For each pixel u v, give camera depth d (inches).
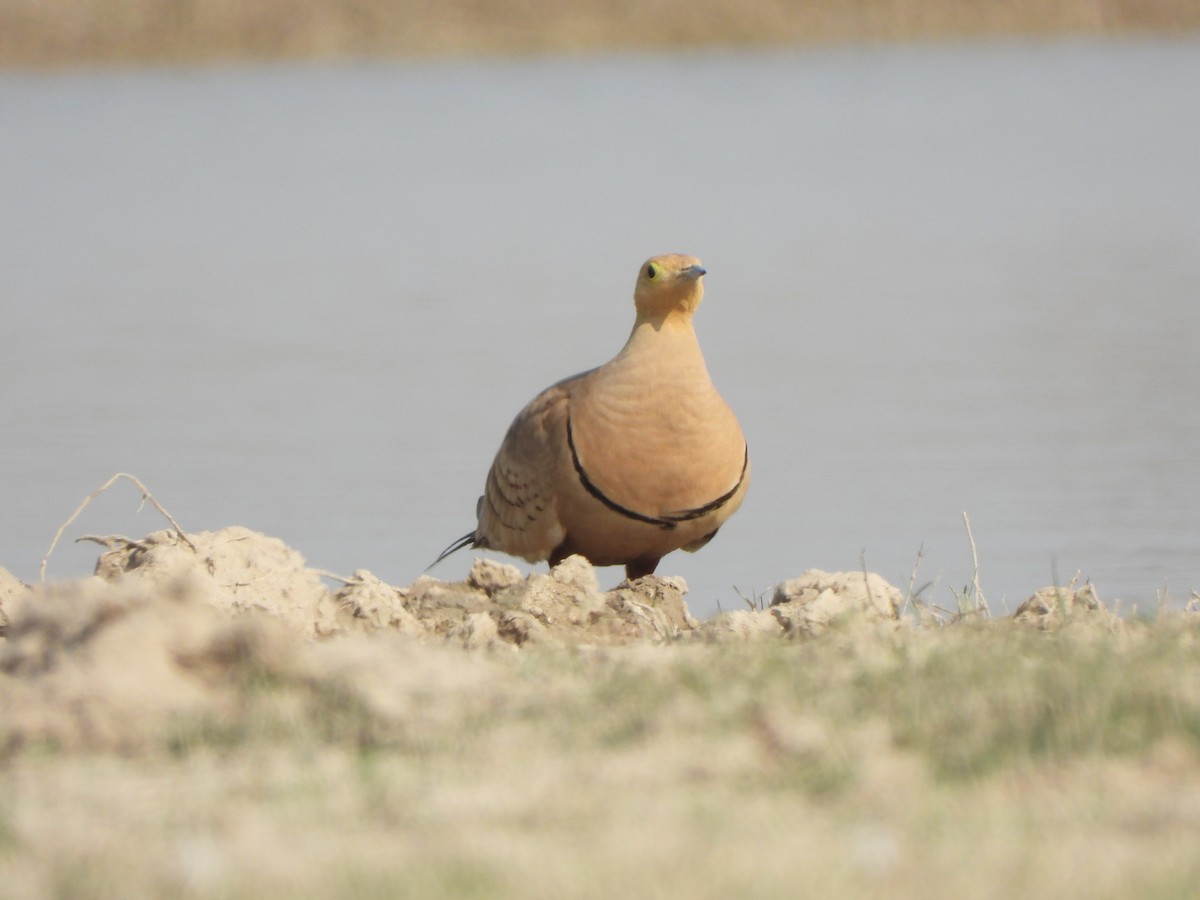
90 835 669.3
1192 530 1766.7
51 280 3592.5
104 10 7544.3
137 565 1187.3
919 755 740.7
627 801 690.8
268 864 635.5
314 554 1815.9
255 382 2613.2
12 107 6628.9
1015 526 1817.2
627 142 5743.1
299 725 789.2
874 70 7504.9
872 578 1181.7
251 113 6407.5
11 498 2009.1
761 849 640.4
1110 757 734.5
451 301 3282.5
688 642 1044.5
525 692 834.8
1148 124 5846.5
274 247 4005.9
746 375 2625.5
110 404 2472.9
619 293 3331.7
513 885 609.0
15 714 800.9
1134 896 596.7
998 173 4987.7
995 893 602.2
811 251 3806.6
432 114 6402.6
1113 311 3026.6
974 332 2891.2
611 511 1229.1
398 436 2294.5
